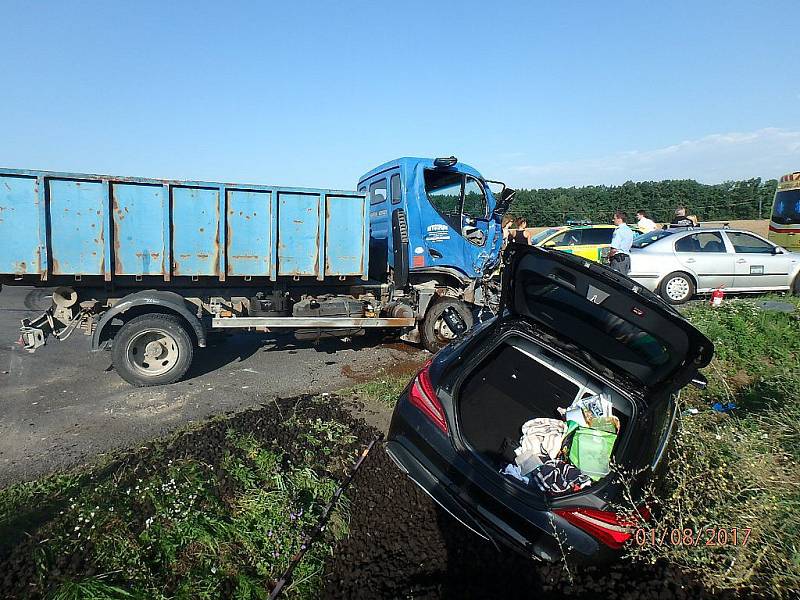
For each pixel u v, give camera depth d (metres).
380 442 4.73
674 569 3.20
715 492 3.32
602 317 3.69
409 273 8.28
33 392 6.12
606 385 3.69
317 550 3.32
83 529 3.21
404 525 3.67
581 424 3.76
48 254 6.07
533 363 4.75
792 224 15.67
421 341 8.27
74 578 2.85
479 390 4.54
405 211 8.09
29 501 3.58
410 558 3.36
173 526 3.26
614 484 3.25
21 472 4.17
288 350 8.34
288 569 3.10
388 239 8.45
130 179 6.32
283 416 5.23
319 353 8.18
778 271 12.27
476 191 8.70
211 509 3.49
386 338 8.92
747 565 3.03
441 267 8.46
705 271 11.96
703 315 8.96
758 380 6.61
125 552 3.04
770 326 8.32
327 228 7.39
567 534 3.09
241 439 4.54
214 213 6.76
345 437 4.76
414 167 8.16
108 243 6.28
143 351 6.46
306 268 7.34
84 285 6.50
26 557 2.99
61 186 6.06
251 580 3.01
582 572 3.16
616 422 3.67
